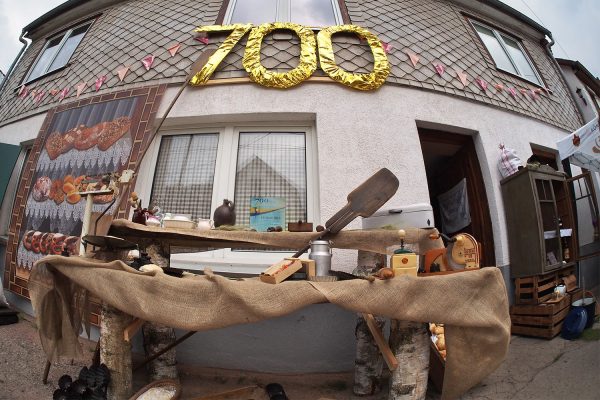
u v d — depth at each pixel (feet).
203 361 11.85
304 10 17.76
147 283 7.79
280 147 14.80
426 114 15.38
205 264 13.69
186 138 15.33
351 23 16.96
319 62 15.03
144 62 16.11
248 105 14.39
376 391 10.37
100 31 20.06
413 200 13.97
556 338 13.38
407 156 14.38
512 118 18.12
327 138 14.02
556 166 20.42
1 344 12.92
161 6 19.04
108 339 8.82
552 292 15.67
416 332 8.69
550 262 15.24
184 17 17.70
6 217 19.67
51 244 15.26
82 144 15.88
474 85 17.46
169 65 15.74
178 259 13.87
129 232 10.76
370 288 7.70
